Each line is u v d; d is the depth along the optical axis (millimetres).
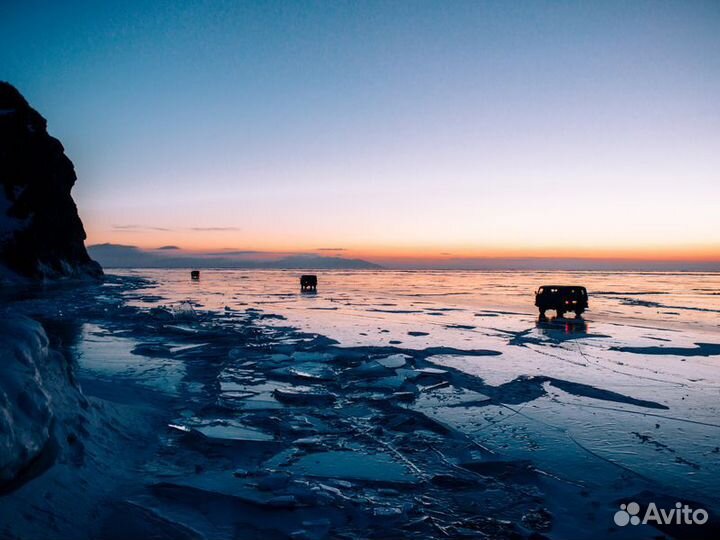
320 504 5402
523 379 12125
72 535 4258
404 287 67188
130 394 9742
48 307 29703
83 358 13945
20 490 4402
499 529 4941
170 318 23859
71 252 80438
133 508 4980
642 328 23016
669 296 51469
